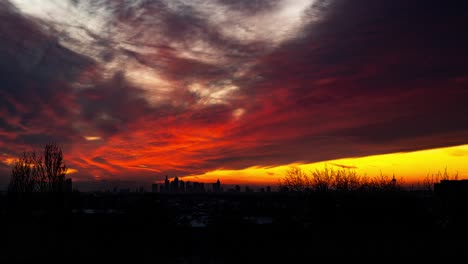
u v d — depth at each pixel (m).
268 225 29.09
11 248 28.08
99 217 36.66
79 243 31.25
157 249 36.81
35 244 29.56
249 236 30.03
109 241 33.22
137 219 37.00
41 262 25.92
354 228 23.78
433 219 23.20
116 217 36.78
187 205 59.09
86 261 28.11
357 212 23.97
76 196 40.34
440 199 23.67
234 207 36.53
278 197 28.61
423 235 22.20
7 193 37.66
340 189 25.05
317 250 23.80
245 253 29.81
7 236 30.50
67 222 35.75
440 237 21.69
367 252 21.73
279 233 27.83
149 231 37.00
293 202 27.94
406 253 20.36
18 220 35.16
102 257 29.77
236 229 32.38
